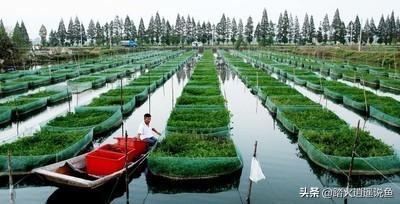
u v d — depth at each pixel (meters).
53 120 23.27
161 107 32.03
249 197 13.77
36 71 53.19
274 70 59.66
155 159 15.50
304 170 16.95
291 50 110.06
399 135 23.31
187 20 140.38
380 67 59.00
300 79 44.56
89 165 14.88
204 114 24.20
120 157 15.02
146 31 138.50
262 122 26.14
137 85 38.38
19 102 29.61
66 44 137.00
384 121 25.39
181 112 24.92
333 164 15.92
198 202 13.96
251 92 39.59
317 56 87.19
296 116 23.73
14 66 58.00
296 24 135.25
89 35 139.38
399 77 45.97
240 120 26.77
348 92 34.03
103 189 14.07
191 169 15.32
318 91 39.00
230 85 45.25
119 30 138.38
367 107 28.19
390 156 15.87
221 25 139.25
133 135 23.14
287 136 22.45
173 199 14.23
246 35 136.38
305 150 18.69
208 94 32.12
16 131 24.84
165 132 20.31
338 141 18.11
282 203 13.71
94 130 21.77
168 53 103.19
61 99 34.62
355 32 132.50
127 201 13.91
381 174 15.59
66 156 17.16
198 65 62.34
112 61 73.44
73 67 60.47
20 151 16.81
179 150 16.95
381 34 132.88
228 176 15.65
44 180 13.57
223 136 19.81
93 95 38.47
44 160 16.00
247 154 19.09
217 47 138.00
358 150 16.86
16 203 13.70
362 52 77.81
